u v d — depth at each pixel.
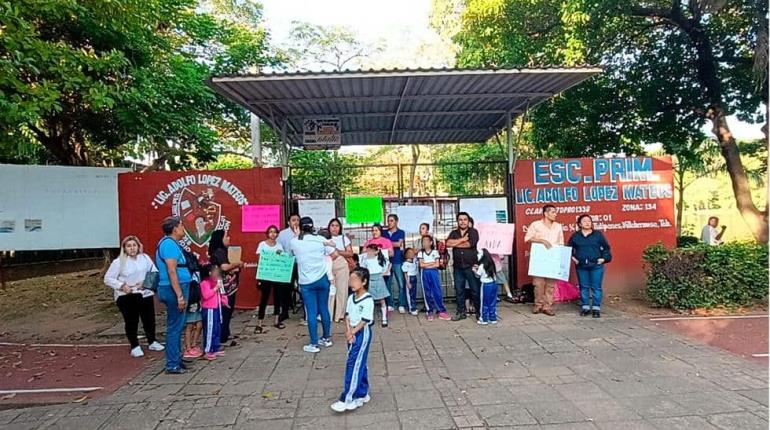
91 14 9.45
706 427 4.20
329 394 5.22
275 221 9.62
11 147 9.31
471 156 25.12
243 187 9.66
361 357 4.78
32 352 7.41
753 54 12.40
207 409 4.91
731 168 13.26
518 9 13.05
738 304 8.67
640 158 10.06
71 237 9.77
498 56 13.13
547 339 7.08
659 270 8.81
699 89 13.37
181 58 12.84
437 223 10.09
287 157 10.29
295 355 6.72
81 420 4.74
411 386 5.36
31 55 7.57
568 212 9.92
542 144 14.81
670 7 12.77
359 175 12.93
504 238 9.49
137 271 7.06
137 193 9.67
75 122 11.70
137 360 6.80
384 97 9.20
